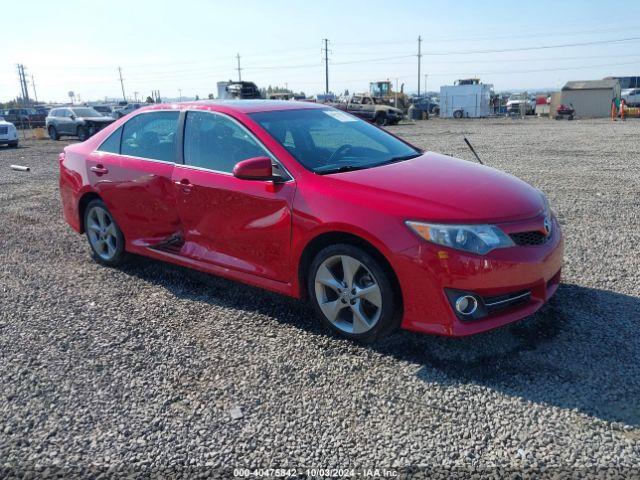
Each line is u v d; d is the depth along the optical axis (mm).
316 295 3881
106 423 3004
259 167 3816
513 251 3393
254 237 4133
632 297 4379
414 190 3633
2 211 8578
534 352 3570
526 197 3785
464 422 2910
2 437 2916
